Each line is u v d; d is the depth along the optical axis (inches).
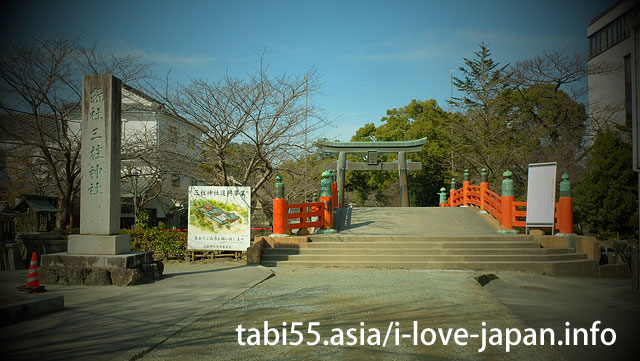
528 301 309.3
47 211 625.6
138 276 336.2
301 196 835.4
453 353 183.3
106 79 357.1
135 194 745.6
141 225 566.9
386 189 1419.8
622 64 567.2
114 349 177.0
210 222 488.7
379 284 343.9
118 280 331.6
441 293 306.8
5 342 186.5
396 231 570.6
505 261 446.0
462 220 633.0
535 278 407.8
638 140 296.4
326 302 276.2
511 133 989.8
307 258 466.6
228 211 489.1
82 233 351.6
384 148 908.0
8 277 376.5
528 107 979.3
